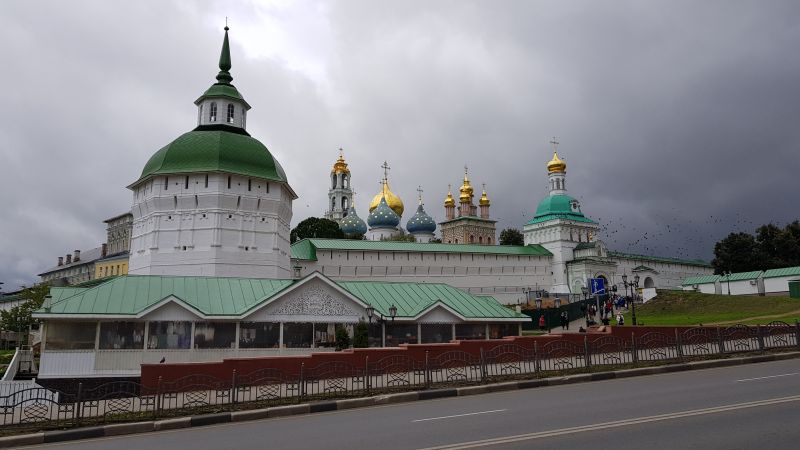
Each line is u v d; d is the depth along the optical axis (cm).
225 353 3362
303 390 1952
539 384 2086
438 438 1214
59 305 3186
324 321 3566
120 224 11788
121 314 3212
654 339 2683
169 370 2261
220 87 6175
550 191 10562
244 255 5300
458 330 3759
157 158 5541
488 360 2366
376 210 11994
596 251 9494
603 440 1110
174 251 5175
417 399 1944
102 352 3170
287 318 3497
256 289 3791
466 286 8194
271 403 1861
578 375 2152
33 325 5300
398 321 3609
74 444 1480
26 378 3622
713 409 1368
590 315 6381
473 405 1714
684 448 1024
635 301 7275
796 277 7869
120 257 10306
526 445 1098
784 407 1357
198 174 5291
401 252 7738
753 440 1060
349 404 1862
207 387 2180
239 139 5644
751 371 2106
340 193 13612
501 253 8706
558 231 9606
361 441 1234
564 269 9450
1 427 1625
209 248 5166
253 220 5438
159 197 5272
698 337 2558
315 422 1581
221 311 3431
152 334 3269
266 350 3428
